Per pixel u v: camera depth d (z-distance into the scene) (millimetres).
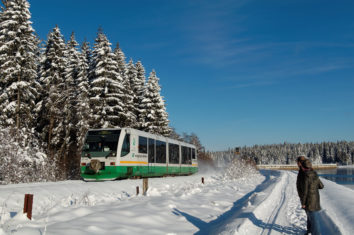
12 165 18453
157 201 10203
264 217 9008
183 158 29234
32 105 27297
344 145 180250
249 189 18453
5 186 12812
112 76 32406
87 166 18438
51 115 29859
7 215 6625
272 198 13414
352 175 65562
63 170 25625
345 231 6945
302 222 8711
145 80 47094
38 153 21938
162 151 24438
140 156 20500
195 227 7387
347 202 12664
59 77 31828
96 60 32219
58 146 32188
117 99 31688
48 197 10680
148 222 7250
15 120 26422
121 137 18891
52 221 6750
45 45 32938
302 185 6785
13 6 26172
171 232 6719
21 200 9461
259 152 187125
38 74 34656
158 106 42406
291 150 186125
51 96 28797
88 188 13312
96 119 30375
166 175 25234
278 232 7242
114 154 18312
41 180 21047
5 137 18984
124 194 13516
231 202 12086
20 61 25938
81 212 7656
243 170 30125
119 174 18234
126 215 7609
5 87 26672
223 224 7398
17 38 25812
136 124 39031
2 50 25516
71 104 30969
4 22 26156
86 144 19016
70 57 36281
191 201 11141
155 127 40906
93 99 30625
